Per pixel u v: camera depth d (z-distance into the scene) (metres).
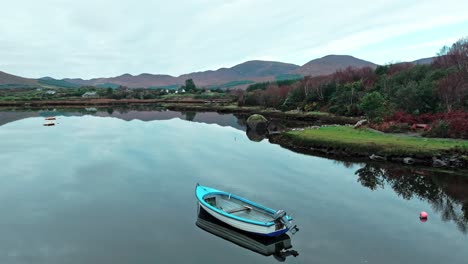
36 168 33.28
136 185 27.84
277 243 17.72
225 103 127.62
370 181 28.53
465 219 20.47
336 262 15.68
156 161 36.31
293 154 39.84
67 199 24.55
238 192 25.94
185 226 19.91
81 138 51.56
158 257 16.31
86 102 143.88
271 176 30.42
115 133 57.12
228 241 18.06
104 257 16.30
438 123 39.69
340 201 23.86
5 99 148.00
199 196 21.64
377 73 97.00
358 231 18.94
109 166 34.09
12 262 15.85
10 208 22.81
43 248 17.23
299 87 96.31
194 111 111.38
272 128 61.38
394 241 17.75
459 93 46.75
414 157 33.56
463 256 16.19
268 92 105.38
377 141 38.25
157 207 22.92
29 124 70.12
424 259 15.94
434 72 64.38
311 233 18.75
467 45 73.00
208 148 43.88
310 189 26.66
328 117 69.69
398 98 53.84
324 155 38.91
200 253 16.72
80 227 19.75
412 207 22.53
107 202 23.89
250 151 41.97
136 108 125.12
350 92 74.69
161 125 69.56
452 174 29.64
